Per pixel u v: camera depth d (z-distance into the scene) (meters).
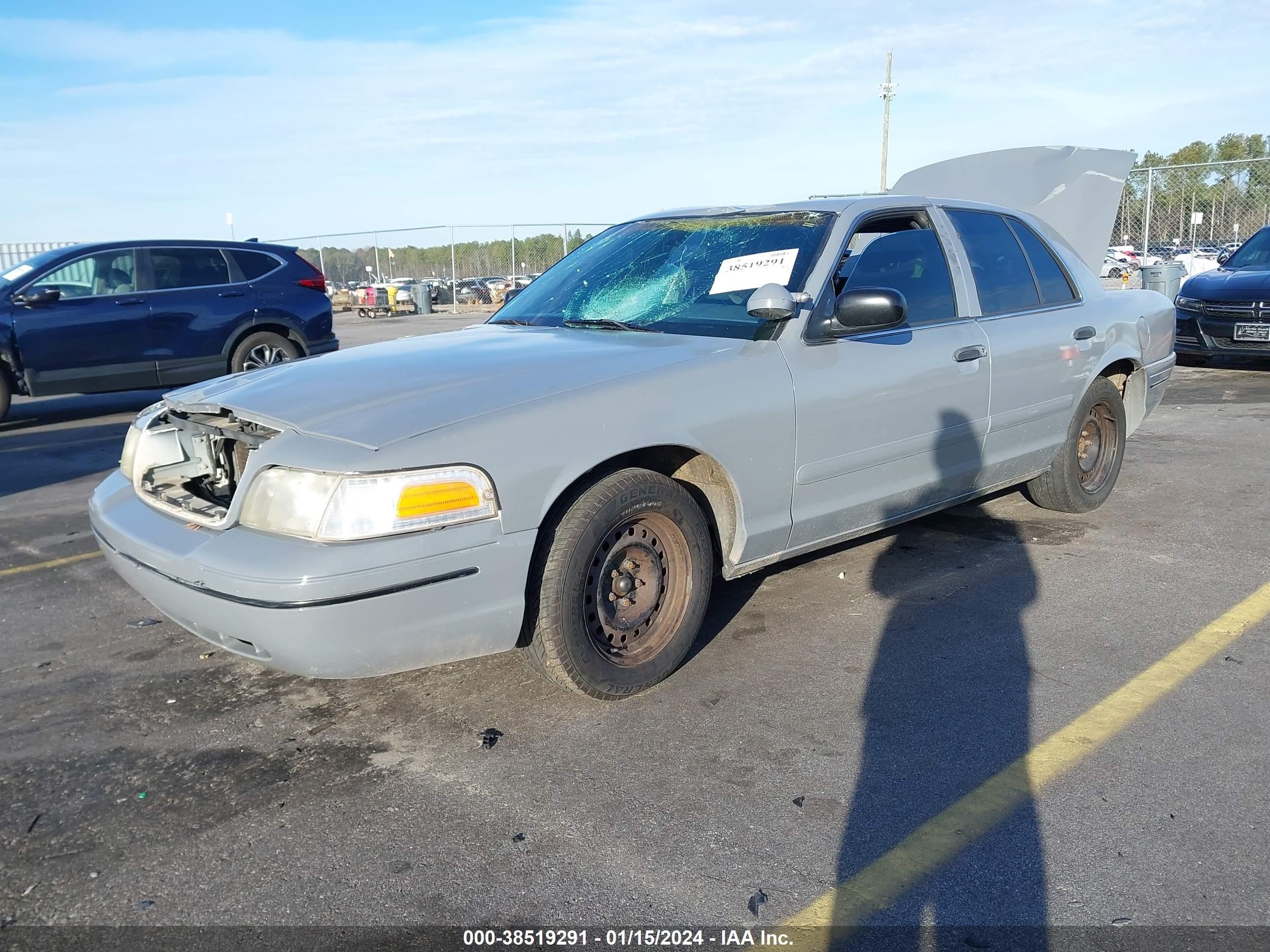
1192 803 2.62
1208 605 3.99
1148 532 5.00
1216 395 9.26
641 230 4.51
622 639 3.28
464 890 2.37
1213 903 2.23
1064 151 9.90
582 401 3.03
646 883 2.37
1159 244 16.53
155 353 9.51
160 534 3.03
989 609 4.04
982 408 4.32
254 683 3.58
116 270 9.41
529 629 3.09
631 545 3.24
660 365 3.28
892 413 3.88
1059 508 5.25
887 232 4.17
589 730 3.13
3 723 3.31
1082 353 4.88
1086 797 2.66
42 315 8.98
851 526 3.91
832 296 3.76
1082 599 4.11
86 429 9.17
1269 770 2.76
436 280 26.64
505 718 3.24
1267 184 15.38
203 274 9.84
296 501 2.71
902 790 2.73
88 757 3.07
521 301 4.46
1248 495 5.66
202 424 3.24
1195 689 3.27
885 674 3.46
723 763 2.90
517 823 2.63
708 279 3.95
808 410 3.57
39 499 6.43
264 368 3.72
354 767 2.96
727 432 3.33
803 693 3.34
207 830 2.66
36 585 4.71
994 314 4.51
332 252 26.75
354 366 3.41
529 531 2.88
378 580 2.66
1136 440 7.34
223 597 2.73
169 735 3.20
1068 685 3.33
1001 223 4.79
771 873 2.39
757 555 3.58
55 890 2.43
